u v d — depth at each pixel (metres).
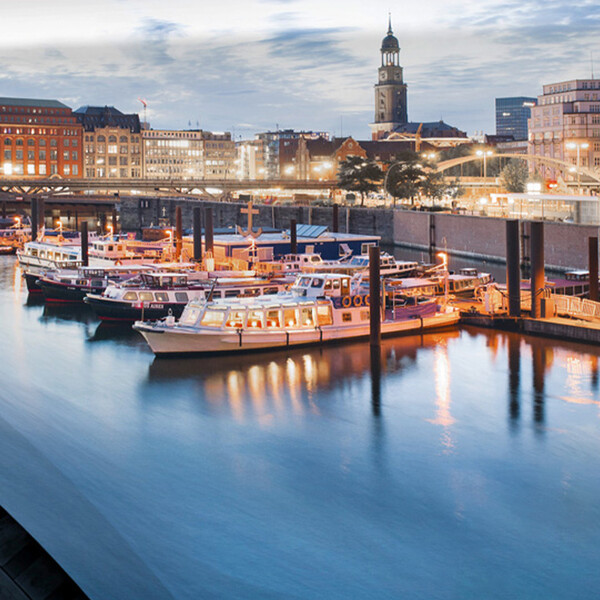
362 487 37.44
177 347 58.97
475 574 30.08
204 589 28.80
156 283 74.75
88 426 45.38
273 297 64.50
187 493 36.53
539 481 38.16
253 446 42.50
